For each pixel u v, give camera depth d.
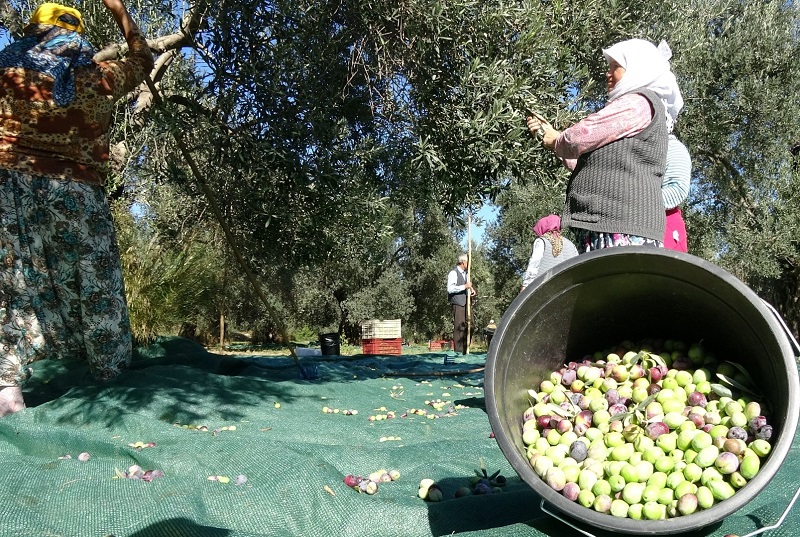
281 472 2.55
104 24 5.62
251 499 2.38
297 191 5.54
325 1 5.12
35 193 3.85
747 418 1.91
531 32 4.95
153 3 5.14
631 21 6.19
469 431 3.83
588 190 2.90
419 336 24.72
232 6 4.89
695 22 10.76
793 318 13.14
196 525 2.10
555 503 1.83
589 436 2.04
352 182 5.78
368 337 13.19
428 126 5.38
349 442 3.58
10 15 4.92
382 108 5.68
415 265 24.41
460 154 5.27
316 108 5.20
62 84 3.78
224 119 5.13
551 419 2.13
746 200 13.10
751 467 1.74
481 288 23.52
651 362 2.25
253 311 22.16
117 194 6.81
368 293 23.02
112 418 3.48
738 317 2.06
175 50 5.62
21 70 3.74
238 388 4.53
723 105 11.82
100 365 4.22
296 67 5.10
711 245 13.05
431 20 4.93
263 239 6.05
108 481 2.48
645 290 2.28
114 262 4.23
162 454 2.89
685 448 1.88
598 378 2.30
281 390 4.68
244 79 5.09
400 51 5.28
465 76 4.96
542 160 5.44
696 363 2.25
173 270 7.23
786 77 11.99
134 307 6.64
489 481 2.71
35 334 3.94
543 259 5.49
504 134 5.16
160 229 7.64
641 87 2.96
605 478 1.89
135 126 6.22
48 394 4.41
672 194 3.09
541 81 5.28
